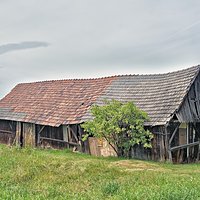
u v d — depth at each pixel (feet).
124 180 37.91
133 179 38.34
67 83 107.96
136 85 87.30
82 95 94.68
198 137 73.77
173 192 27.07
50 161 48.21
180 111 69.10
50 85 113.60
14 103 114.83
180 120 68.03
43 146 93.45
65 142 86.22
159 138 68.39
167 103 71.56
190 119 70.74
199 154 73.05
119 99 83.71
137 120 67.56
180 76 78.23
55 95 103.35
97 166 45.14
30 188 35.22
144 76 90.53
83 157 67.31
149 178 38.78
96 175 40.98
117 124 68.28
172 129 68.44
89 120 78.33
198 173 45.78
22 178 40.37
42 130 94.43
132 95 83.20
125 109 67.56
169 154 66.39
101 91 90.94
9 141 107.76
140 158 71.00
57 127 89.35
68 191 33.35
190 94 72.54
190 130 72.49
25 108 106.01
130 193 28.84
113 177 40.37
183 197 26.16
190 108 71.72
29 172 42.01
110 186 32.63
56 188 34.60
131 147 72.08
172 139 68.39
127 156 70.49
